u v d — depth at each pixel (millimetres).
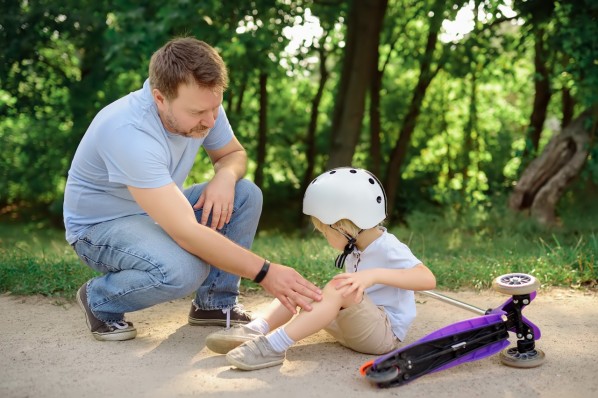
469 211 7855
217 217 3199
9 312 3783
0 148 12992
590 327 3434
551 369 2842
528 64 11312
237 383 2684
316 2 10039
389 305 3125
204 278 3121
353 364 2916
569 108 8953
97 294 3209
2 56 11047
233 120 12312
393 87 12852
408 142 12047
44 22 10938
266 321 3055
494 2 7488
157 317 3668
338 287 2869
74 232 3256
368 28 9109
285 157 14930
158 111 2967
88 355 3029
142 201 2928
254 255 2898
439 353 2740
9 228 12836
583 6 7195
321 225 3098
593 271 4371
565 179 7223
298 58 11406
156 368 2855
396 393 2602
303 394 2580
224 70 2891
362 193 3002
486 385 2678
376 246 3049
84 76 11820
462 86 11266
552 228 7105
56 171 12984
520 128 12414
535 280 2842
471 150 11609
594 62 7047
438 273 4426
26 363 2936
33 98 11562
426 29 10828
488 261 4832
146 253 3023
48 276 4344
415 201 12328
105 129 2965
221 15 9000
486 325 2836
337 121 10227
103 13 10984
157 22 8602
